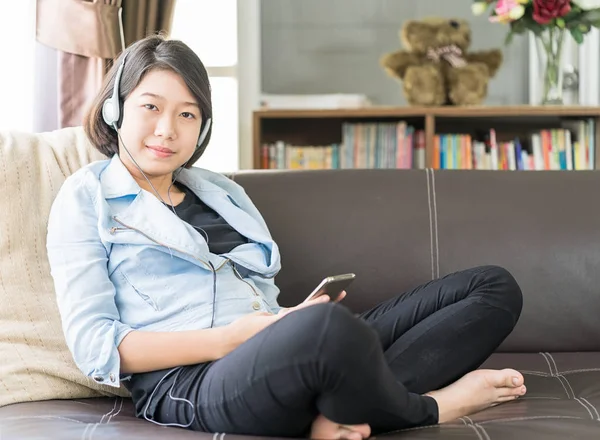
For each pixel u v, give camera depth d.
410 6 3.97
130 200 1.71
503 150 3.58
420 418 1.46
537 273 2.18
